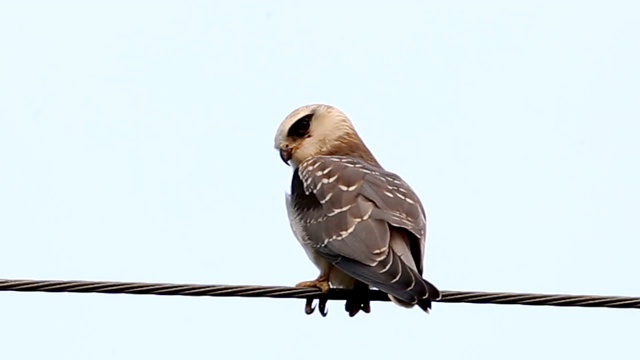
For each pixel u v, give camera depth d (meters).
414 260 10.55
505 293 9.83
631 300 9.77
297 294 10.91
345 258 10.62
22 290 9.74
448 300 9.86
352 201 10.99
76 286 9.78
